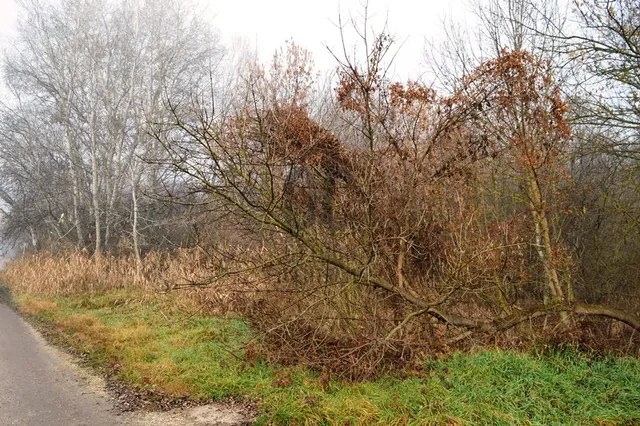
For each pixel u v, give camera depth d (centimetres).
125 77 2470
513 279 926
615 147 873
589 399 545
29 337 1073
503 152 878
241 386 690
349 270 696
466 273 745
